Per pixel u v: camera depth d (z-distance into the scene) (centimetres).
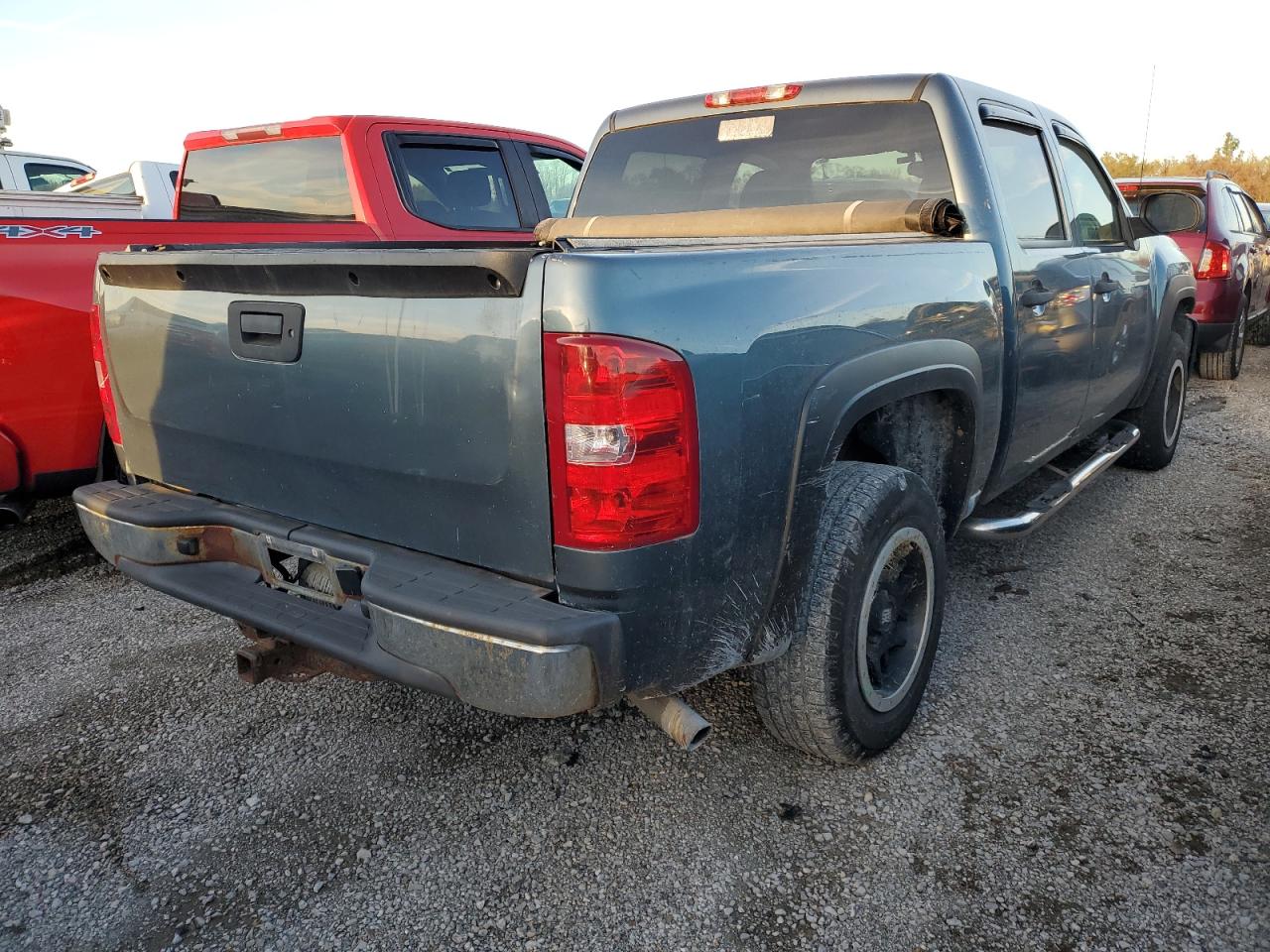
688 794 258
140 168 699
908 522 261
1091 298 382
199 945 209
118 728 299
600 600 186
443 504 205
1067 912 212
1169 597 382
